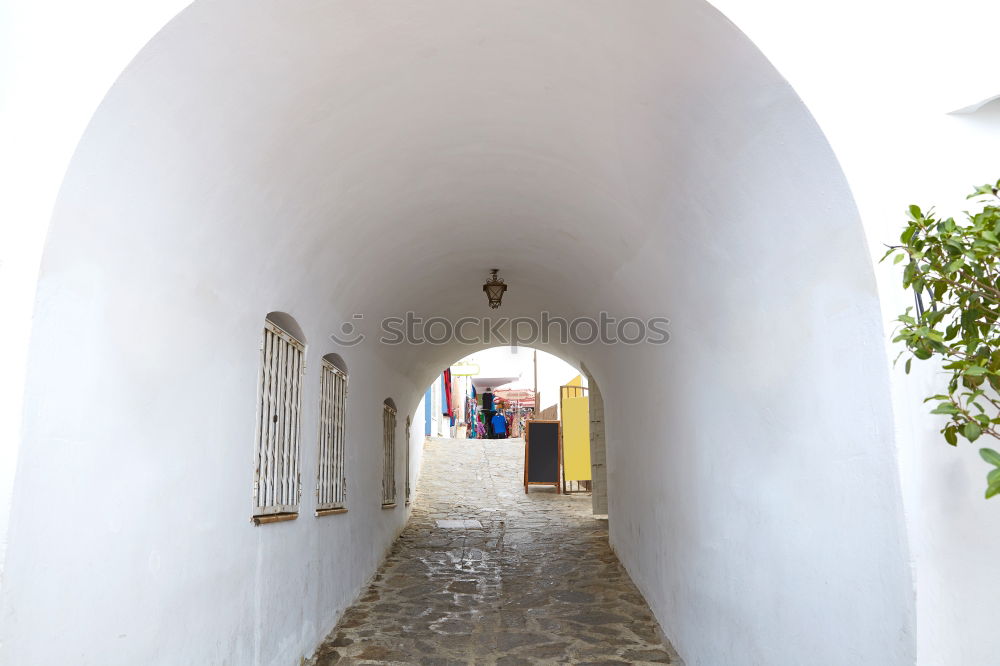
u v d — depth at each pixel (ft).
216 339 11.27
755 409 11.19
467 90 12.46
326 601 18.04
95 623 7.76
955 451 7.51
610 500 28.68
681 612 16.31
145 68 7.79
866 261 7.91
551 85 11.96
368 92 11.78
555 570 25.26
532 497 42.55
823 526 8.98
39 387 6.90
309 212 13.66
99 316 7.96
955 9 8.45
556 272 21.98
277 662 13.99
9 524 6.44
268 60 9.50
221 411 11.44
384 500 27.81
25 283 6.86
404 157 14.51
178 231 9.61
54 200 7.07
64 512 7.25
